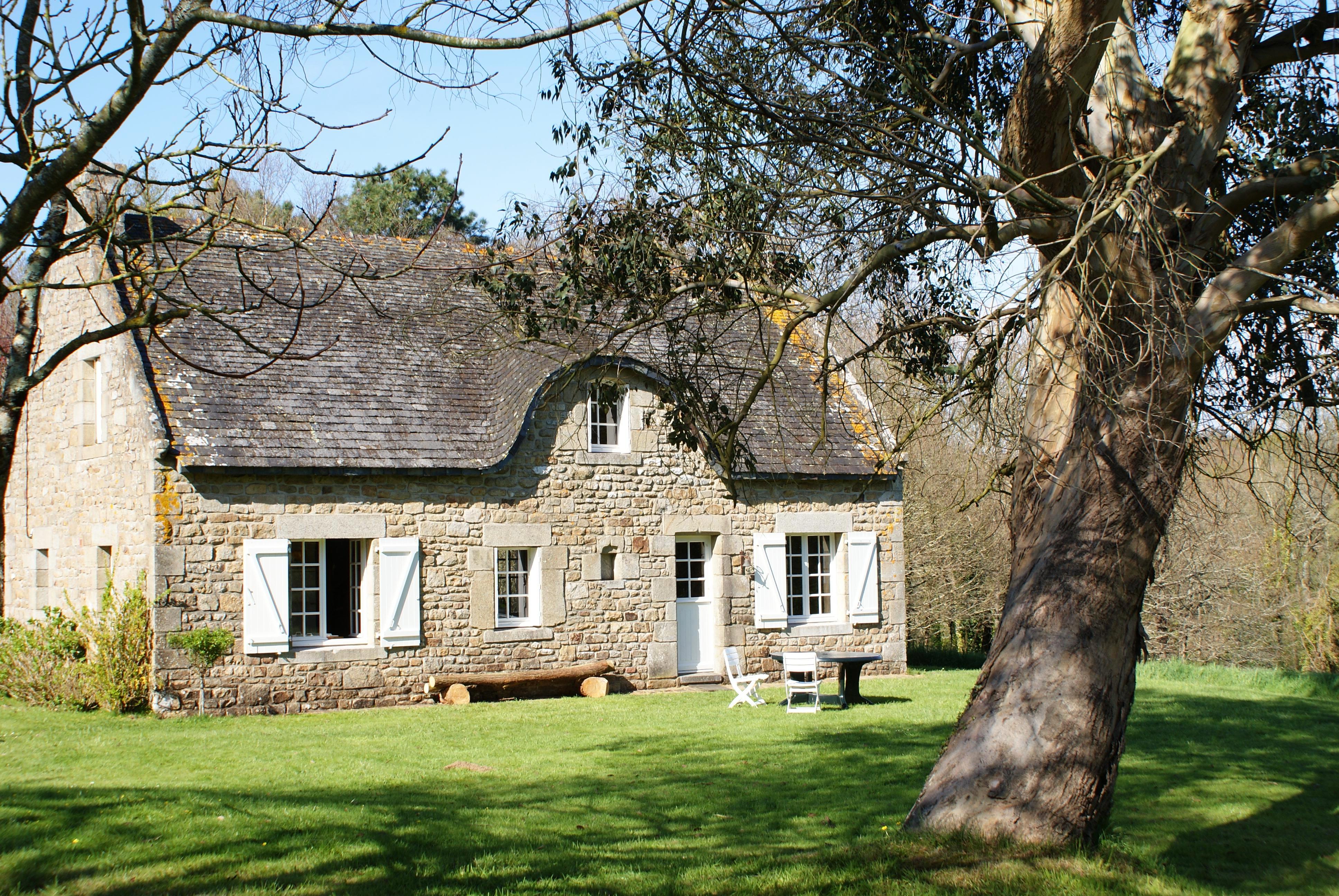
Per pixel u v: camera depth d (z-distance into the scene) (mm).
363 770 9898
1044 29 6477
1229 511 18438
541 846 7223
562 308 7883
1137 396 6590
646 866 6742
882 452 17953
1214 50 6902
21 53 4512
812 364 19094
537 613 16266
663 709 14516
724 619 17547
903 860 6383
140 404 14211
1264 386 8258
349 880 6340
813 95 7215
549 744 11539
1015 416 6504
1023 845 6477
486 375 17203
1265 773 10211
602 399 9172
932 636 26578
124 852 6734
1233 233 8695
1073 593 6723
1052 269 6141
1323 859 7164
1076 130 7145
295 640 14820
